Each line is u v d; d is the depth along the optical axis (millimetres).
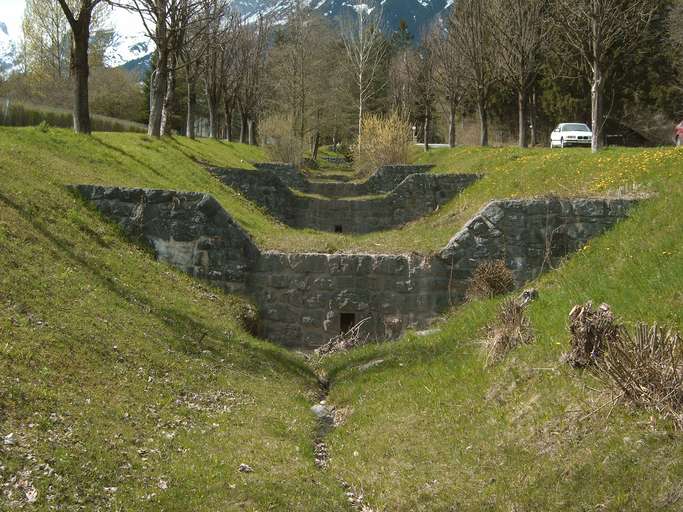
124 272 10805
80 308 8016
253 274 13367
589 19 20578
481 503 5652
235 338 10531
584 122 40125
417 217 22188
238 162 26609
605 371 6199
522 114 29969
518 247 13023
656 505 4828
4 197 10164
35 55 51312
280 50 54719
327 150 69562
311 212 22844
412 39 82938
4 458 4668
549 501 5332
